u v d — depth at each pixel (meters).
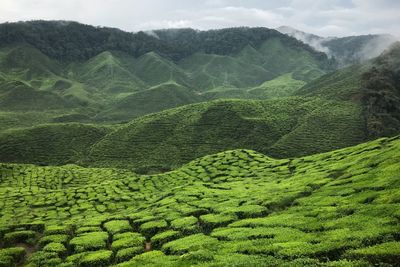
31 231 57.66
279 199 51.53
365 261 24.81
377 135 147.62
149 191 91.38
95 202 83.38
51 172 123.94
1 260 44.03
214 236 39.69
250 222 41.78
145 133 185.62
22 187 105.00
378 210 34.50
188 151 161.75
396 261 24.41
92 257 40.41
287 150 145.75
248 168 97.94
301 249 29.11
